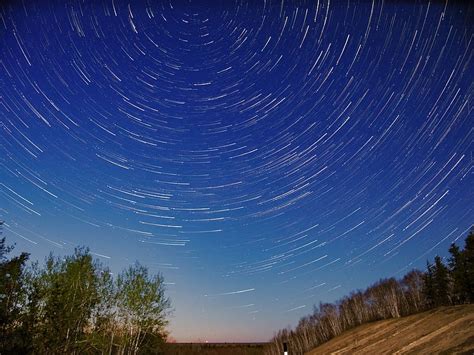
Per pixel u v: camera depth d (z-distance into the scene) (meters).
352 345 64.69
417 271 87.50
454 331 37.75
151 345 32.53
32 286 23.83
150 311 31.23
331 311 103.25
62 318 25.06
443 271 71.44
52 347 24.28
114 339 30.44
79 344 27.73
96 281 29.48
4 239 22.84
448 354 29.34
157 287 31.92
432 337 40.78
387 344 50.81
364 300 96.81
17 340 22.25
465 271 59.97
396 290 89.38
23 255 23.67
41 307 24.28
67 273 27.30
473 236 59.59
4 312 21.98
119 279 31.17
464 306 52.91
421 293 81.06
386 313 88.56
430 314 57.72
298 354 89.25
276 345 98.69
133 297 30.72
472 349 27.61
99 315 29.81
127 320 30.72
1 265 22.41
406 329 54.88
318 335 99.12
